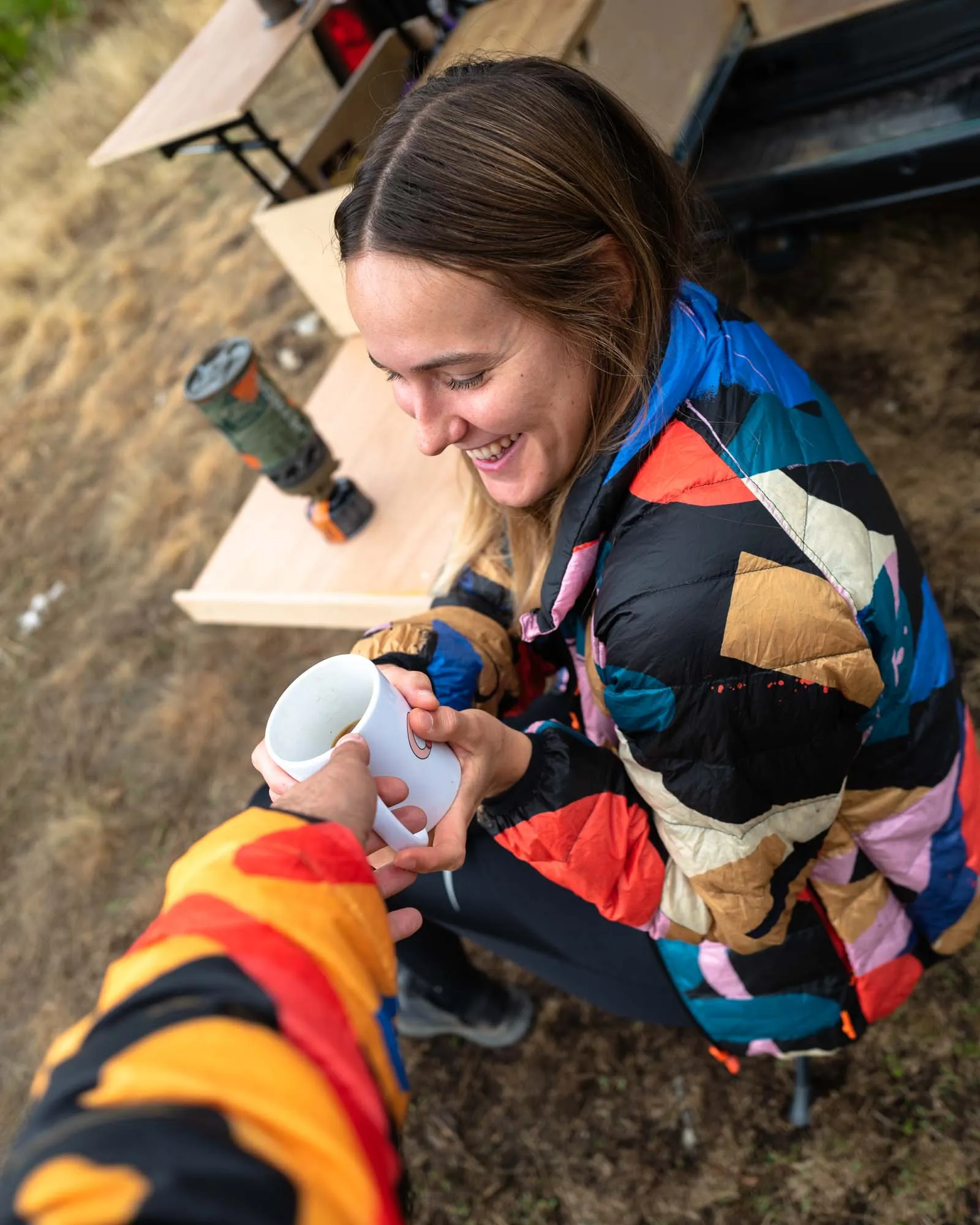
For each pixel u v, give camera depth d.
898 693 0.83
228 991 0.35
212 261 3.83
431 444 0.79
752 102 2.15
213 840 0.46
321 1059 0.35
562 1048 1.56
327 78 3.97
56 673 2.83
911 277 2.21
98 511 3.25
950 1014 1.37
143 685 2.67
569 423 0.79
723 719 0.74
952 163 1.82
